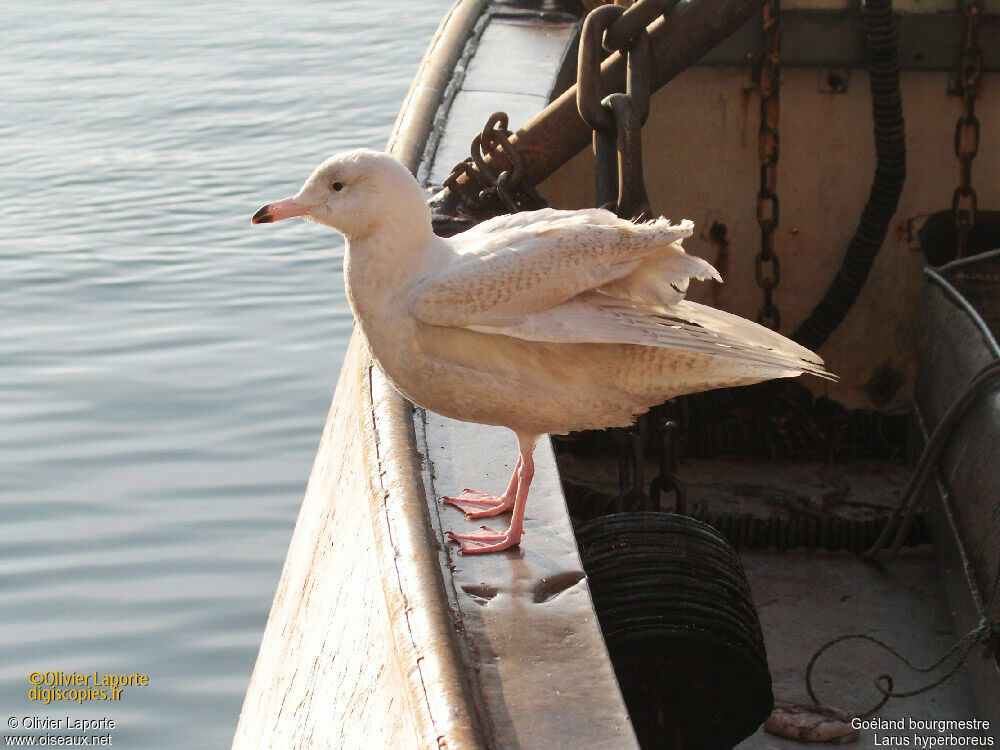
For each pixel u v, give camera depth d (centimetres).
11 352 1375
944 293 727
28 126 2158
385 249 430
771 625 675
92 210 1789
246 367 1356
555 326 412
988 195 852
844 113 852
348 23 2880
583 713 351
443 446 505
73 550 1044
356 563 536
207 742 838
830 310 854
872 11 770
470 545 436
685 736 486
